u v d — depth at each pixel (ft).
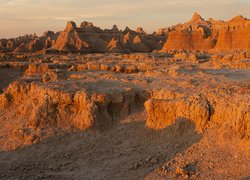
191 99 69.77
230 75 103.04
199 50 302.25
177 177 55.77
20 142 74.54
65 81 98.53
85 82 94.53
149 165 61.52
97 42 402.52
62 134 74.95
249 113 61.11
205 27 365.20
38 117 79.15
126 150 67.82
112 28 452.76
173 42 345.31
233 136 61.72
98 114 77.30
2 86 155.94
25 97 93.71
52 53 333.83
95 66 136.77
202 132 65.26
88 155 68.08
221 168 56.08
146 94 81.56
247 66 125.18
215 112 66.54
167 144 66.39
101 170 62.28
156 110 71.61
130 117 78.33
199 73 106.22
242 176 52.85
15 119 85.61
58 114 79.56
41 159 67.97
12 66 183.93
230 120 63.72
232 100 66.18
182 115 68.39
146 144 68.28
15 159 68.44
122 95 80.48
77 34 394.52
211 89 73.92
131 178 58.18
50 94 82.69
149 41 420.77
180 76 100.53
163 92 78.84
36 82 97.40
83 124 76.07
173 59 180.34
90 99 78.59
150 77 101.24
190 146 63.72
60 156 68.39
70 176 60.75
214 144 62.08
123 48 379.55
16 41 444.14
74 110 79.87
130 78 99.86
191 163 59.31
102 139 72.59
